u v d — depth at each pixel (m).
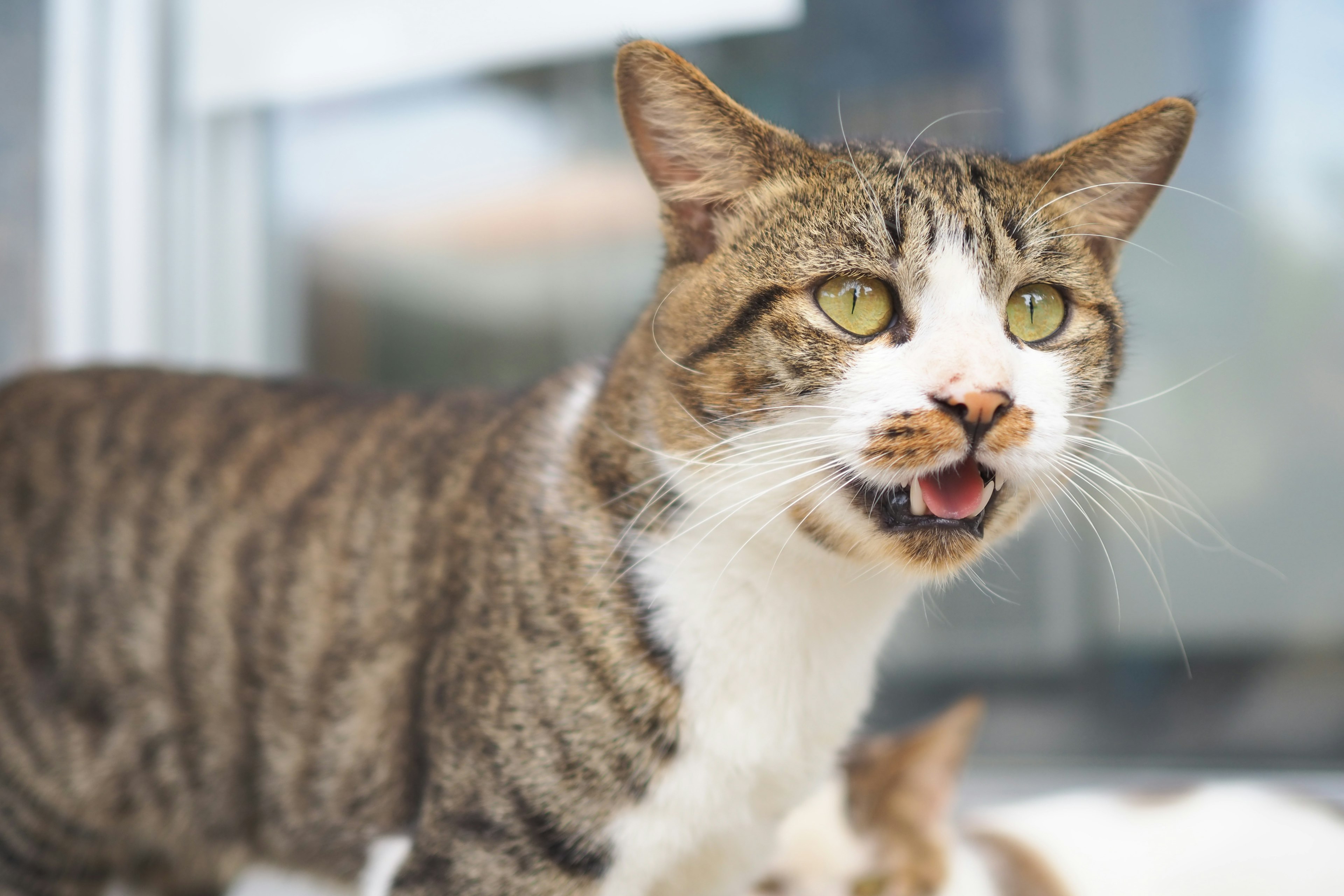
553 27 0.71
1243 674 0.62
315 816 0.41
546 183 0.72
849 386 0.36
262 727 0.42
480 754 0.37
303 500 0.42
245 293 0.75
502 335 0.74
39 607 0.43
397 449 0.42
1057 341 0.38
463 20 0.72
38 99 0.68
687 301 0.38
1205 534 0.62
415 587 0.40
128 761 0.43
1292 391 0.62
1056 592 0.63
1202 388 0.63
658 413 0.38
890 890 0.50
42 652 0.43
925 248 0.37
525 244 0.73
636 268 0.71
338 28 0.73
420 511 0.41
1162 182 0.41
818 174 0.38
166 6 0.73
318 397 0.45
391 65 0.73
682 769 0.37
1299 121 0.61
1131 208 0.41
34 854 0.44
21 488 0.44
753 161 0.38
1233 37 0.62
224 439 0.44
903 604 0.40
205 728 0.42
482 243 0.74
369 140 0.74
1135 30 0.63
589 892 0.37
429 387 0.48
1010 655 0.64
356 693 0.41
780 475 0.37
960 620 0.65
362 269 0.75
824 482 0.36
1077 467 0.38
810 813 0.51
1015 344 0.37
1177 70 0.63
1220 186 0.62
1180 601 0.62
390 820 0.40
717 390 0.37
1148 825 0.53
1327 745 0.61
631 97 0.38
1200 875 0.51
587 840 0.37
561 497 0.38
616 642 0.37
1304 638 0.61
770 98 0.68
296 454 0.43
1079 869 0.51
